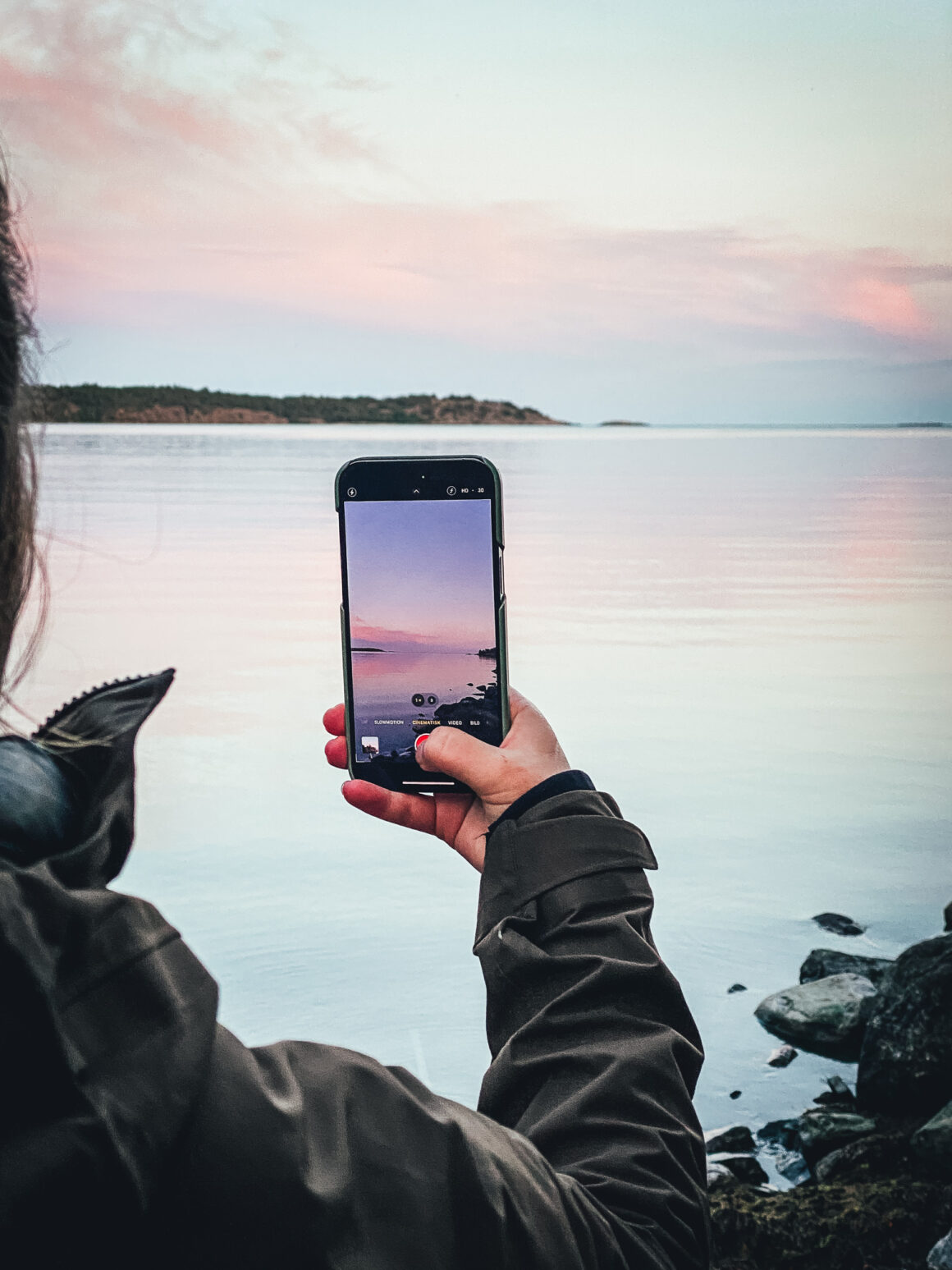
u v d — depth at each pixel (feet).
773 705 27.55
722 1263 9.00
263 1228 1.33
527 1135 1.99
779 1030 13.43
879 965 14.62
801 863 17.97
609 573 48.88
